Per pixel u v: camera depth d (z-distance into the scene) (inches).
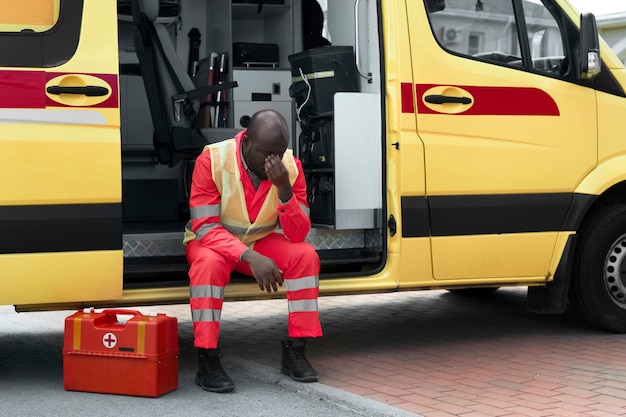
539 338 221.9
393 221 197.5
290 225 174.7
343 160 201.9
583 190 213.9
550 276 213.3
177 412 156.4
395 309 267.0
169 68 214.7
